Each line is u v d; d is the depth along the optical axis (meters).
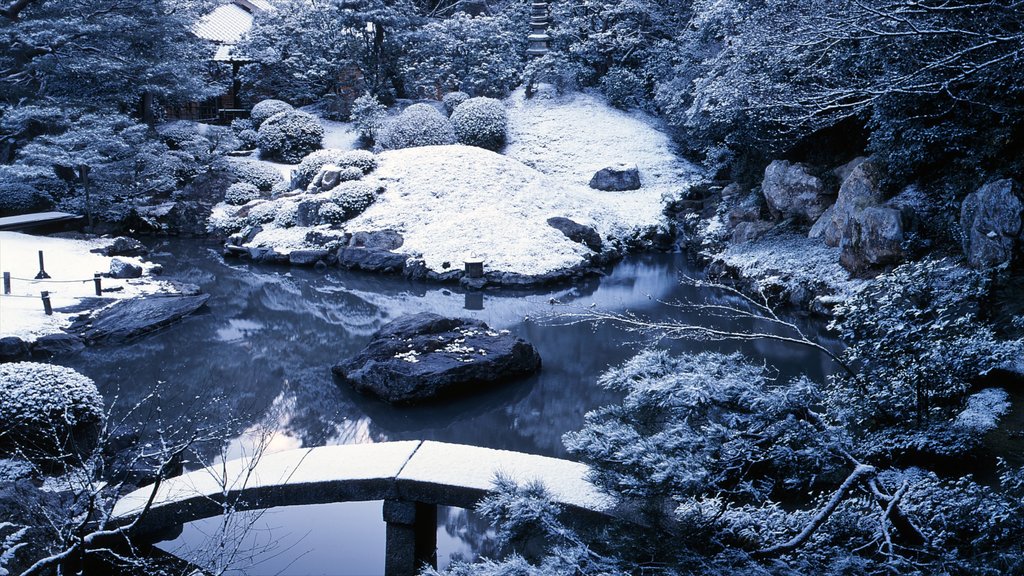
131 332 13.24
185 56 27.47
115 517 5.64
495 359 11.10
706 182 23.34
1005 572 3.21
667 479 3.38
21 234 19.86
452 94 30.78
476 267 17.80
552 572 3.35
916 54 6.66
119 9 24.20
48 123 22.95
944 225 13.13
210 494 5.95
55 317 13.58
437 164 23.56
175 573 5.62
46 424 6.98
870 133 15.58
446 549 6.70
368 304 15.95
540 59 30.91
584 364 11.94
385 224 20.92
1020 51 5.35
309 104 34.31
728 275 16.92
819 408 4.79
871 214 13.57
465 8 38.03
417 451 6.52
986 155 12.66
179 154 25.47
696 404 3.71
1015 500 3.76
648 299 16.05
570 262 18.83
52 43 22.95
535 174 24.09
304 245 20.59
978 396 7.83
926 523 3.91
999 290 10.30
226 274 18.69
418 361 10.86
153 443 8.45
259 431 9.27
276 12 34.22
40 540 4.98
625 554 3.47
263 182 25.73
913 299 5.90
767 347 12.10
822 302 13.73
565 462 6.28
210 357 12.29
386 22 31.39
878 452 5.25
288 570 6.48
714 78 17.19
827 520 3.83
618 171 25.20
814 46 7.70
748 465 3.97
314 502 6.07
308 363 12.02
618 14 30.14
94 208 22.75
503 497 3.74
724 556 3.43
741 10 12.93
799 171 17.12
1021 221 11.22
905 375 5.80
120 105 26.84
